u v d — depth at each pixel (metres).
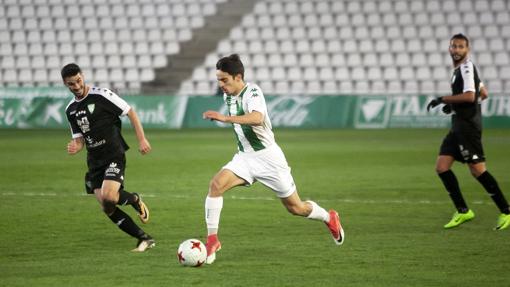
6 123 104.00
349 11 122.50
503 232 31.58
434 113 102.44
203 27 123.44
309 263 25.39
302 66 117.94
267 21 122.75
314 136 88.38
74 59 122.38
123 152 28.27
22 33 125.44
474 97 32.16
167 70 119.62
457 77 32.78
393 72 117.00
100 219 34.84
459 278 23.23
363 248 27.98
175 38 122.88
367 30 120.88
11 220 34.53
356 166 57.75
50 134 92.38
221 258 26.23
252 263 25.38
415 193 43.78
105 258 26.25
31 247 28.34
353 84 116.50
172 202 40.44
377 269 24.47
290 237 30.30
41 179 50.34
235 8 124.50
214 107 104.06
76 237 30.45
